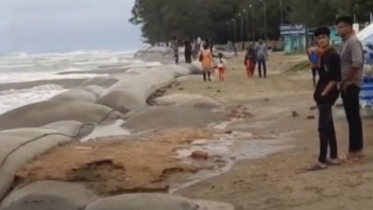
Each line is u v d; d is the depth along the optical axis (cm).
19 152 1076
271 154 1140
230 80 2986
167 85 2672
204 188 923
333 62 914
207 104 1922
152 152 1182
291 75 3269
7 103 2645
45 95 3009
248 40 11381
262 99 2106
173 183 975
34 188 907
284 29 7675
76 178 991
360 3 4188
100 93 2241
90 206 801
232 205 817
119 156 1127
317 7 5781
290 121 1538
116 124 1617
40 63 9969
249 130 1443
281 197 819
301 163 1020
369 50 1392
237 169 1034
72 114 1664
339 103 1551
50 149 1199
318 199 786
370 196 768
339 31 937
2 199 923
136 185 946
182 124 1541
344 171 902
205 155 1132
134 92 1997
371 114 1416
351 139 973
